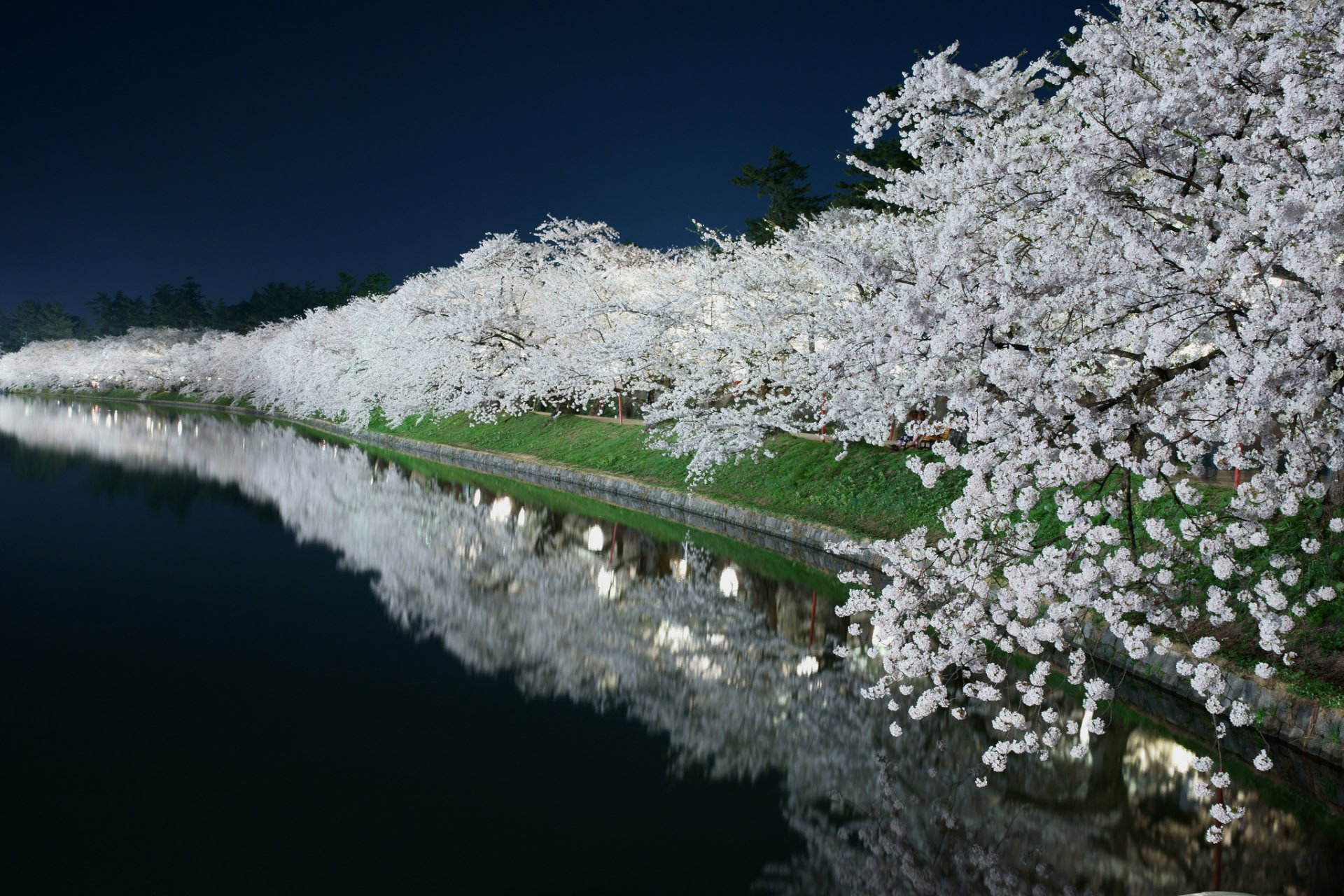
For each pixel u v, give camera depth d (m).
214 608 14.66
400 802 8.02
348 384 49.34
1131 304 6.79
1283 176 6.85
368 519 23.16
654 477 25.31
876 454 19.05
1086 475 6.57
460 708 10.30
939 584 7.98
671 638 12.88
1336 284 5.83
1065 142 7.70
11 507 24.56
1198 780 8.12
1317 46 7.30
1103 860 6.88
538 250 39.03
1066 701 9.90
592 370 31.44
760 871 6.85
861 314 8.65
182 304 125.81
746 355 20.34
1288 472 6.68
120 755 9.01
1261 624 6.71
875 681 10.99
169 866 6.97
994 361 6.92
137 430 52.03
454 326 36.50
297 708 10.30
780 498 19.75
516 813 7.79
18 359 111.31
